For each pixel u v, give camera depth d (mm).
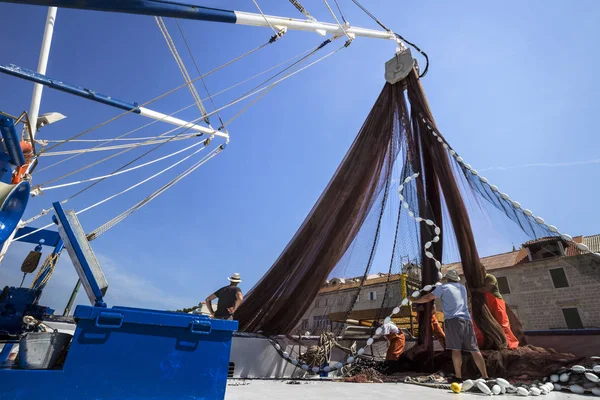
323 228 7445
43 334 2127
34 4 2723
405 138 7586
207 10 4047
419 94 7566
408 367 6426
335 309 6738
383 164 7707
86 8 3035
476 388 4281
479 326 5777
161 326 2270
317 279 7055
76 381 1980
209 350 2373
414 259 6734
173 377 2215
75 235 2637
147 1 3408
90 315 2082
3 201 4090
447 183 6711
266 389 4035
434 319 6680
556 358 4699
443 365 5926
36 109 9188
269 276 7547
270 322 7055
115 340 2131
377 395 3713
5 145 4949
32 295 5621
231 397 3316
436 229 6668
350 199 7508
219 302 7016
